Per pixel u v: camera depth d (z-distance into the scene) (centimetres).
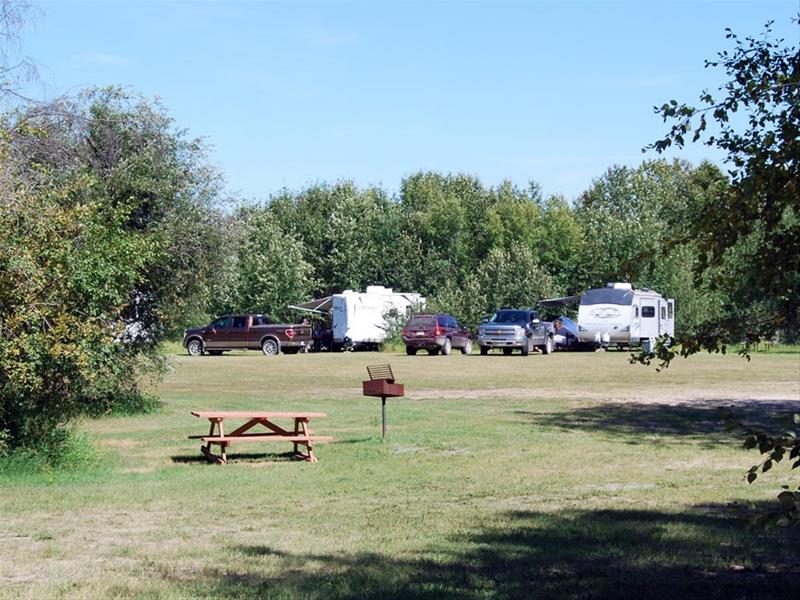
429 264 6781
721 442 1520
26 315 1097
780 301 525
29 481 1144
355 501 1037
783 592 649
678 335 541
